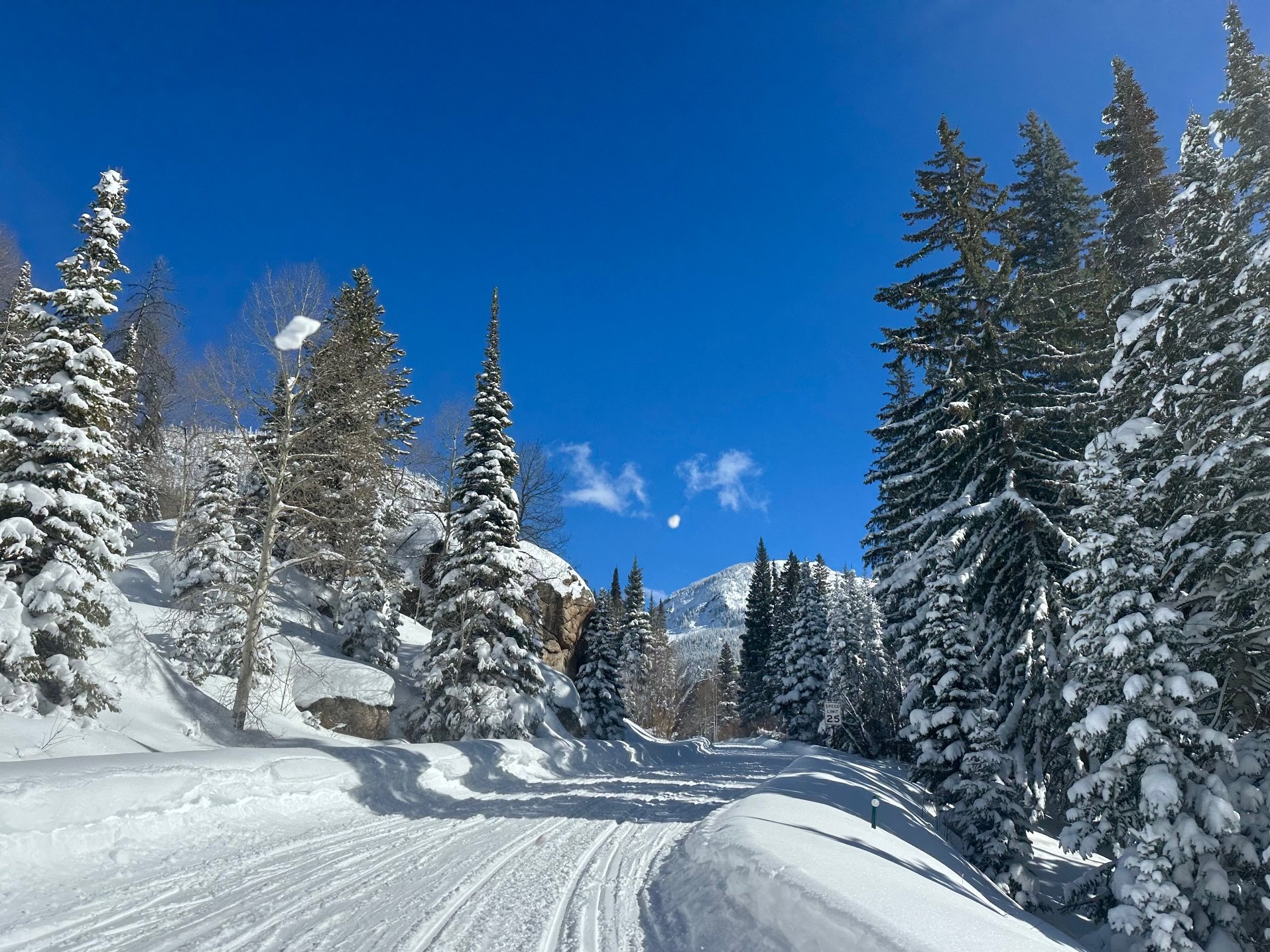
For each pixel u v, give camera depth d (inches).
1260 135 502.0
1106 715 417.7
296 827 425.7
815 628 2106.3
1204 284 517.0
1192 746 413.1
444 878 328.5
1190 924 360.8
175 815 372.2
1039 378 845.2
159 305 1219.9
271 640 959.0
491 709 948.0
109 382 657.0
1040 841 681.0
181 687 740.0
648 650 2819.9
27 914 242.7
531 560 1407.5
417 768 635.5
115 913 252.1
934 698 597.6
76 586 569.6
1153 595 484.4
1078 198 1077.1
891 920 223.8
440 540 1486.2
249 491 978.1
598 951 242.2
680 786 783.1
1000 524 720.3
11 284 1062.4
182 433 1198.9
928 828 552.7
